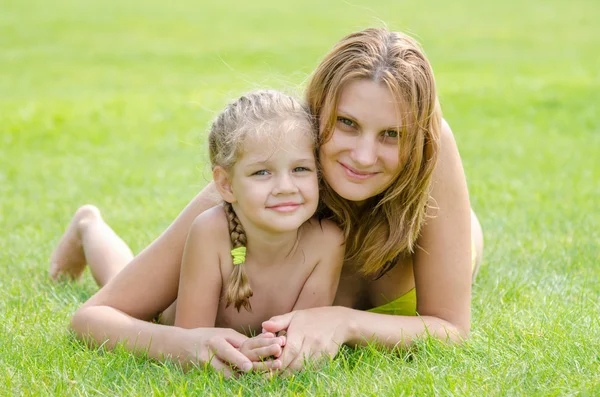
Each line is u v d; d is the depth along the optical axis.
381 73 3.82
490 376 3.74
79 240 5.56
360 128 3.88
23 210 7.82
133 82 17.92
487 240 6.46
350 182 3.96
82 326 4.32
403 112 3.84
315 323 4.00
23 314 4.76
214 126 4.11
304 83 4.34
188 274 4.15
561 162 9.92
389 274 4.51
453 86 16.39
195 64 20.64
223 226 4.12
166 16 31.33
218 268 4.14
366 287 4.60
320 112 4.00
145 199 8.16
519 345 4.13
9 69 19.56
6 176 9.49
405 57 3.90
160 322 4.72
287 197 3.91
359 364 3.97
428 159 4.00
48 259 6.11
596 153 10.50
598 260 5.86
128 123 13.16
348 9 33.44
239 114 3.98
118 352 4.07
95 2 35.09
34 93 16.14
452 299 4.26
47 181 9.24
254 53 22.14
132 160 10.53
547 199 7.89
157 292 4.43
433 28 27.56
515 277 5.55
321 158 4.02
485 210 7.48
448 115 13.55
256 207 3.92
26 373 3.88
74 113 13.80
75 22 28.97
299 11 33.03
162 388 3.70
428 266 4.27
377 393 3.58
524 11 32.22
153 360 4.07
